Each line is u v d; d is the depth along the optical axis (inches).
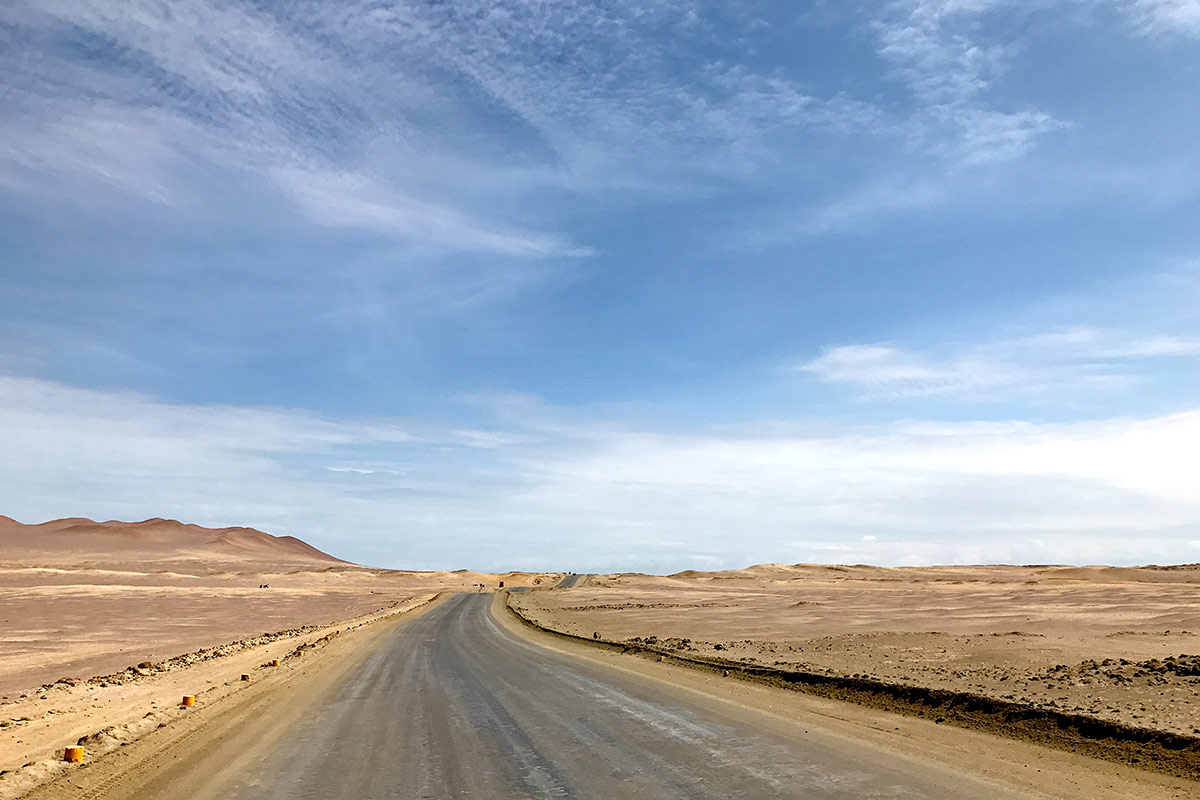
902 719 463.5
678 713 510.6
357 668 908.6
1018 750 369.1
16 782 382.0
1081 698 467.5
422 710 573.0
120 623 1860.2
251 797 338.0
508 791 329.7
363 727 508.1
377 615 2453.2
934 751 369.7
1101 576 4461.1
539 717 520.1
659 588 4170.8
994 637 894.4
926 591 2859.3
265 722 545.6
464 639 1370.6
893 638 933.8
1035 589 2691.9
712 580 5206.7
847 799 289.9
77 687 786.2
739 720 474.0
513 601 3189.0
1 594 2773.1
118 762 427.5
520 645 1214.9
